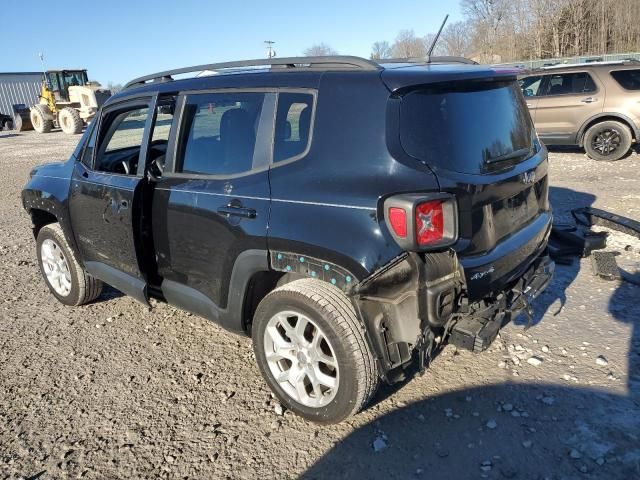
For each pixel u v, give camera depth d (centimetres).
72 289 465
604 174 892
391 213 249
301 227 275
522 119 343
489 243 285
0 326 450
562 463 265
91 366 380
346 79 280
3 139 2567
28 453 294
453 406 312
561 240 530
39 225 498
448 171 263
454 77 279
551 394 316
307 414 301
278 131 299
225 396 337
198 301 348
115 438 303
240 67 338
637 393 312
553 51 4241
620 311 406
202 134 338
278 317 301
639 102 969
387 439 289
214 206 318
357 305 265
